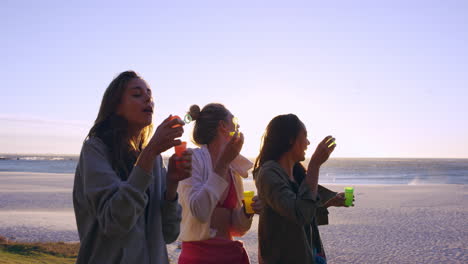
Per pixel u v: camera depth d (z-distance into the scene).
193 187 2.50
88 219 1.63
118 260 1.57
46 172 93.25
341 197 3.09
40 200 32.41
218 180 2.35
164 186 1.94
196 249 2.60
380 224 21.08
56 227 19.42
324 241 16.83
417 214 24.88
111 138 1.69
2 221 21.23
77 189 1.67
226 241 2.64
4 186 48.06
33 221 21.28
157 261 1.72
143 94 1.81
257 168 2.65
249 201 2.61
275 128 2.56
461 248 15.33
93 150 1.63
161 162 1.95
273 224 2.38
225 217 2.71
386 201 33.03
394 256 14.25
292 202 2.24
